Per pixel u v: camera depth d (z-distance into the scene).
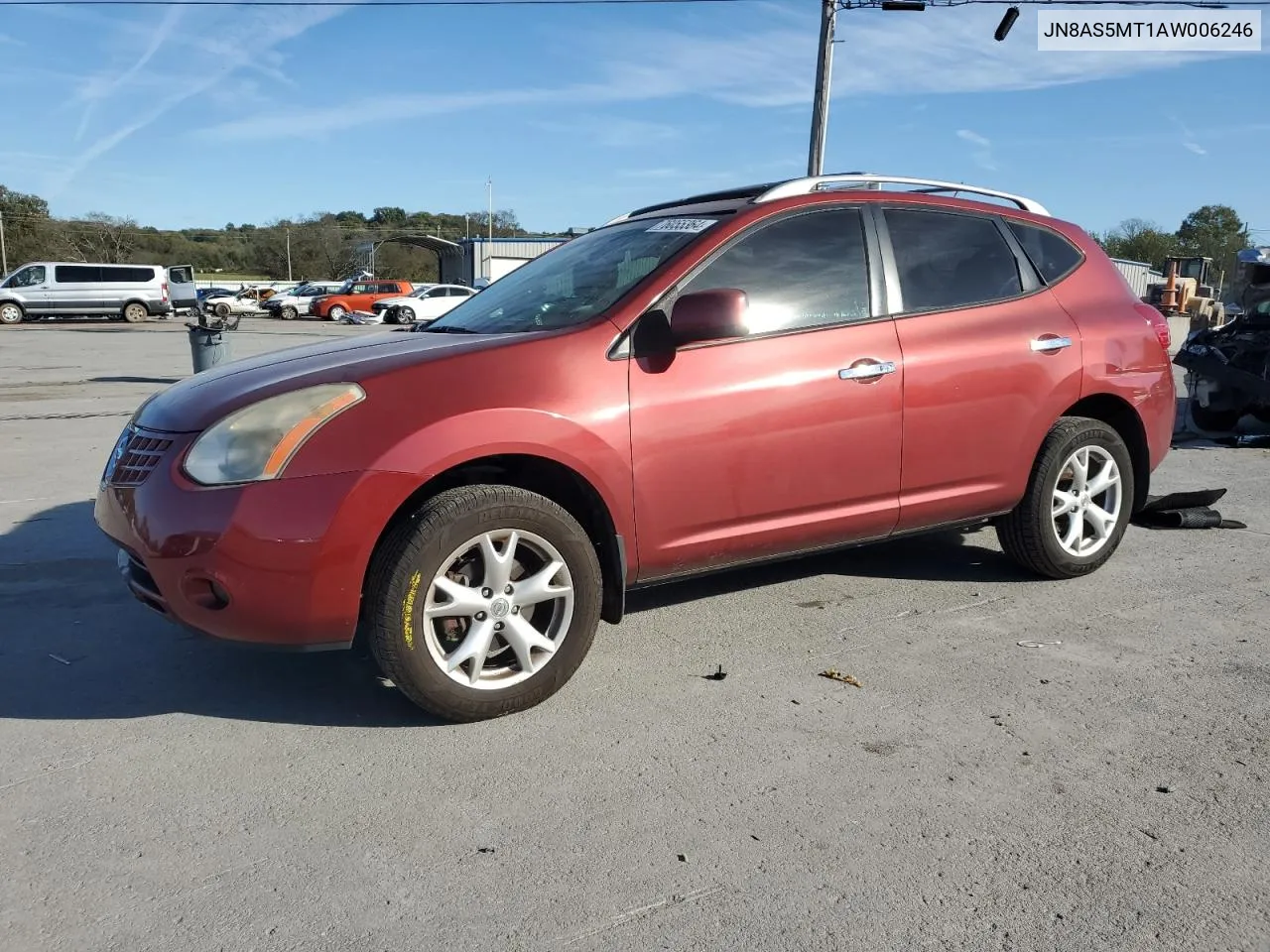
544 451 3.18
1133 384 4.61
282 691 3.49
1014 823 2.63
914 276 4.08
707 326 3.28
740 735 3.14
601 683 3.54
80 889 2.36
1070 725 3.21
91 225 77.56
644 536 3.46
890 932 2.20
